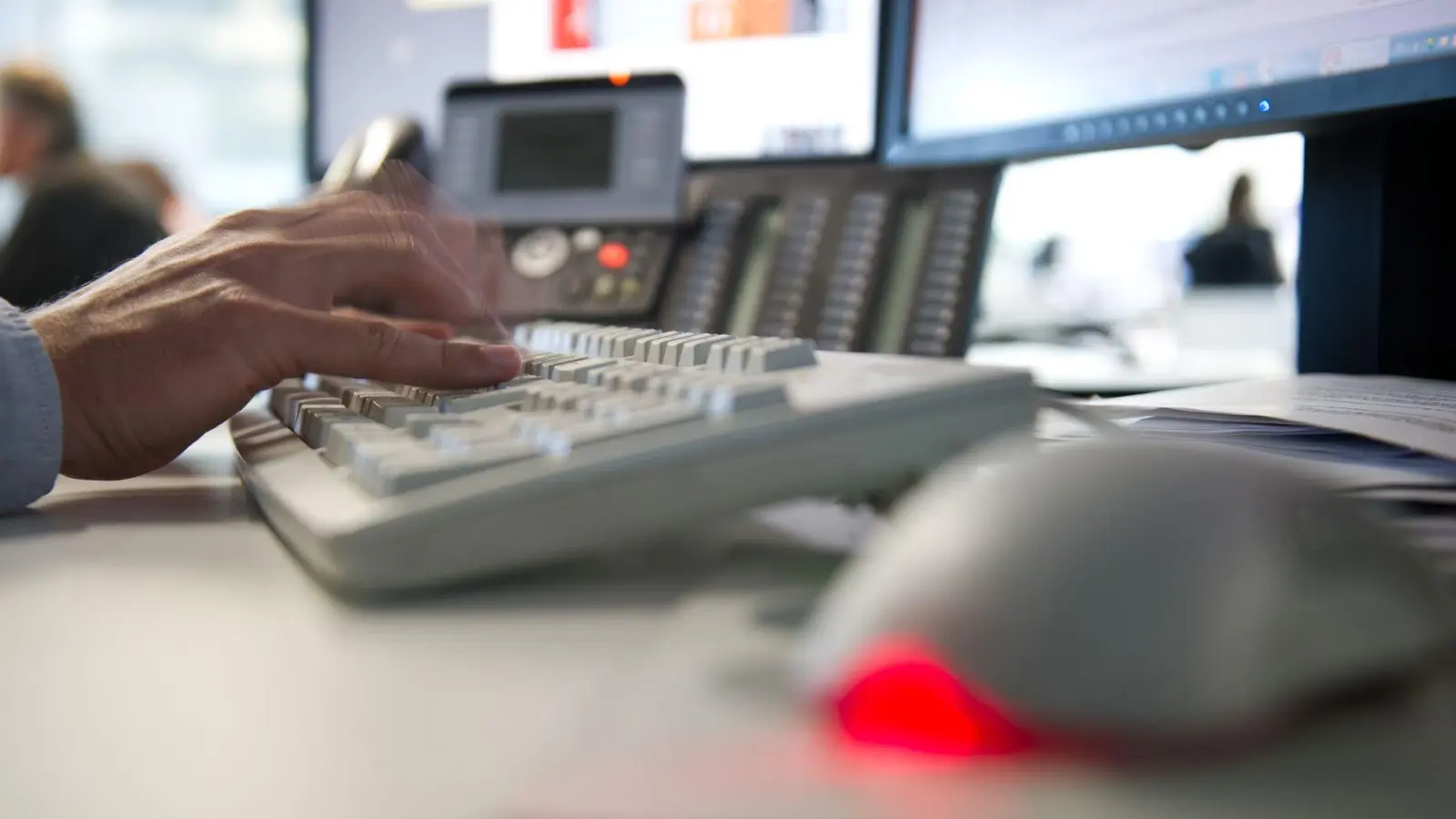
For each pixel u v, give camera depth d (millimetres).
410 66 1132
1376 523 200
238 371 457
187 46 2016
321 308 521
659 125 957
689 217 945
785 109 973
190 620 270
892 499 333
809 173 931
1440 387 574
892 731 177
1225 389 580
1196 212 1595
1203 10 688
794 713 188
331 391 534
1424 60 572
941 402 328
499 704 206
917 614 181
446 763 178
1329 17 618
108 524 404
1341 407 482
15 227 1553
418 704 206
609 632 253
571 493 294
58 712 205
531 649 241
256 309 462
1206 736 170
